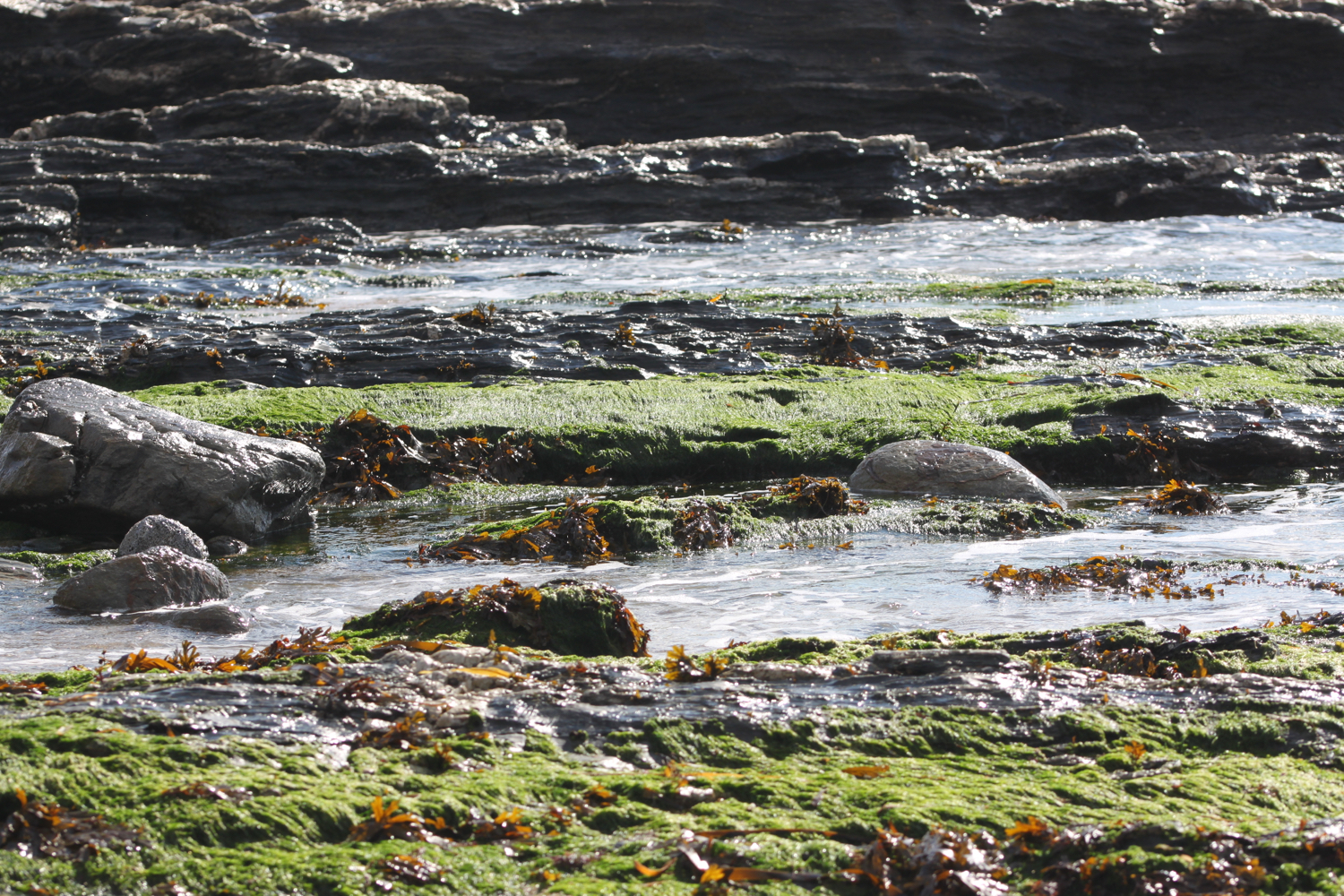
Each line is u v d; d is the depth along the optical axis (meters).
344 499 13.68
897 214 48.25
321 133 49.72
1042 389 16.56
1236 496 13.37
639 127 58.31
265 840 4.15
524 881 4.02
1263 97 61.88
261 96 50.41
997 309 25.09
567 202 47.25
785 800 4.54
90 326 21.12
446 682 5.58
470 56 57.62
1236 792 4.62
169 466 11.71
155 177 45.16
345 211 46.78
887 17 58.31
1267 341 19.92
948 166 50.25
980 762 4.97
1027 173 49.75
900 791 4.57
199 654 7.83
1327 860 4.06
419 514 13.05
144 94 55.16
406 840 4.18
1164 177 49.12
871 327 20.70
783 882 3.98
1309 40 60.75
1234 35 60.84
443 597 7.55
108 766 4.49
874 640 6.74
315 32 57.66
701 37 58.19
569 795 4.55
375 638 7.27
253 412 15.12
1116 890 3.99
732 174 48.59
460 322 21.05
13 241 40.88
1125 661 6.28
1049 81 61.19
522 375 17.92
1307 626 7.17
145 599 9.22
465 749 4.85
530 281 33.34
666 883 3.97
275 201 46.31
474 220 47.25
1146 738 5.14
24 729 4.70
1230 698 5.43
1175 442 14.55
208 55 54.88
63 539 11.87
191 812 4.19
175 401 15.52
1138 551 10.66
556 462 14.79
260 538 12.06
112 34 55.31
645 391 16.48
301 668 5.67
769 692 5.48
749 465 14.82
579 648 7.44
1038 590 9.32
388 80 55.69
